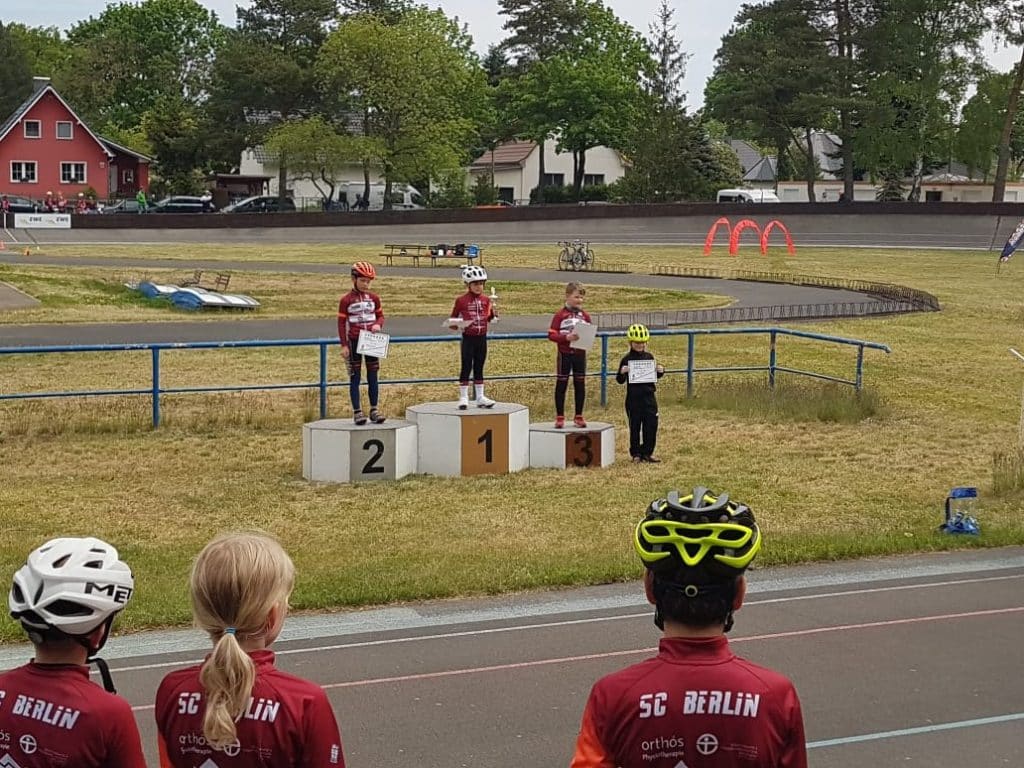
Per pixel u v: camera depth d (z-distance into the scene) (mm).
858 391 21969
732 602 3281
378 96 88500
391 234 75625
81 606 3283
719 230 77062
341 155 86500
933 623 9320
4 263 50500
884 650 8617
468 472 15930
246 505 14008
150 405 21219
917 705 7504
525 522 13195
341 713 7336
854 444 18688
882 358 30469
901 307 41594
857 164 99562
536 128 98625
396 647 8695
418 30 91438
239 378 25922
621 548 11836
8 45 120938
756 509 14055
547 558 11305
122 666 8211
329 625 9250
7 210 76938
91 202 86500
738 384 23469
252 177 98750
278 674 3346
